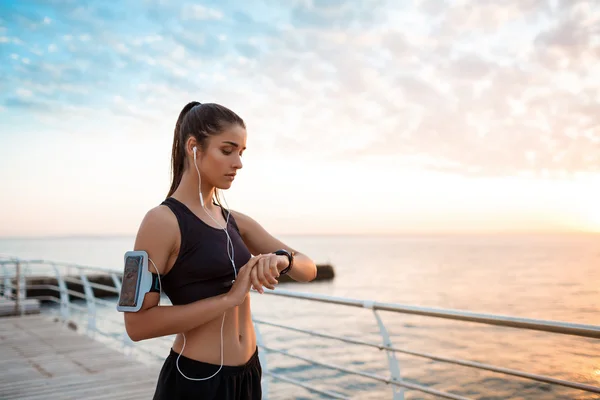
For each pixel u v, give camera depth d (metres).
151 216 1.35
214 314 1.29
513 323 1.94
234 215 1.69
